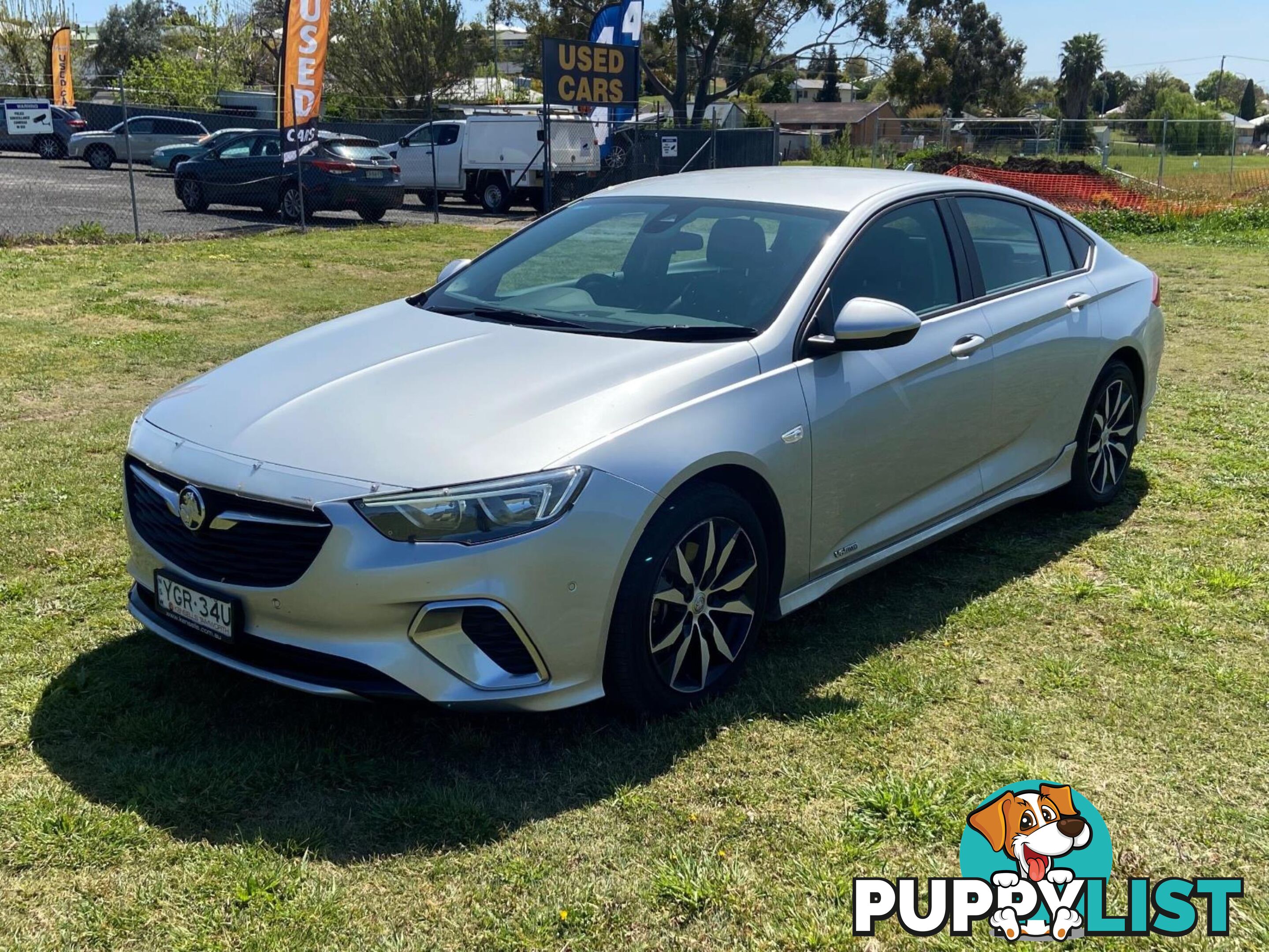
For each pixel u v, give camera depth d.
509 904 2.54
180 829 2.78
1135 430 5.46
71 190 22.55
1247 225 19.95
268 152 18.72
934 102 71.25
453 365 3.49
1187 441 6.39
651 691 3.26
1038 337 4.65
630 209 4.51
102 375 7.45
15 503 5.02
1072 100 106.69
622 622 3.13
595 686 3.15
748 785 3.01
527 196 23.56
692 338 3.64
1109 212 20.17
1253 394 7.44
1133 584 4.42
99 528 4.78
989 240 4.68
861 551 3.99
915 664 3.73
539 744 3.21
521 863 2.67
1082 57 105.75
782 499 3.55
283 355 3.78
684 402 3.31
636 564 3.12
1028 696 3.52
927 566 4.62
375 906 2.53
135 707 3.36
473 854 2.71
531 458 2.98
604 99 23.62
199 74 38.59
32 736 3.18
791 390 3.58
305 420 3.20
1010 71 90.12
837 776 3.06
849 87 102.69
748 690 3.53
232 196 19.05
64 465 5.57
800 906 2.55
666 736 3.25
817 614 4.13
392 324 4.01
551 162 23.11
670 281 3.99
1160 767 3.12
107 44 53.72
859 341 3.64
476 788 2.98
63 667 3.60
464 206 25.72
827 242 3.97
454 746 3.18
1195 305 10.99
